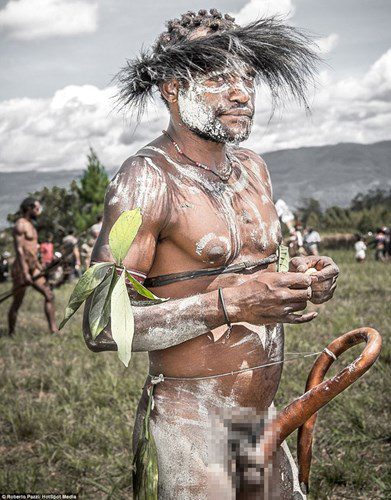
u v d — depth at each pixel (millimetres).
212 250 2102
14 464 4383
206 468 2141
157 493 2150
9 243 30016
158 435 2195
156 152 2156
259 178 2350
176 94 2160
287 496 2301
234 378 2168
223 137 2117
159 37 2223
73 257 16094
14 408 5246
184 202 2102
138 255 2057
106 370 6074
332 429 4422
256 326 2197
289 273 1985
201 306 2016
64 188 33250
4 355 7379
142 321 2027
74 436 4645
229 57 2072
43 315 10742
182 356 2164
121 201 2068
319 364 2379
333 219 37906
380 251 20047
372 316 8352
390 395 4984
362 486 3787
